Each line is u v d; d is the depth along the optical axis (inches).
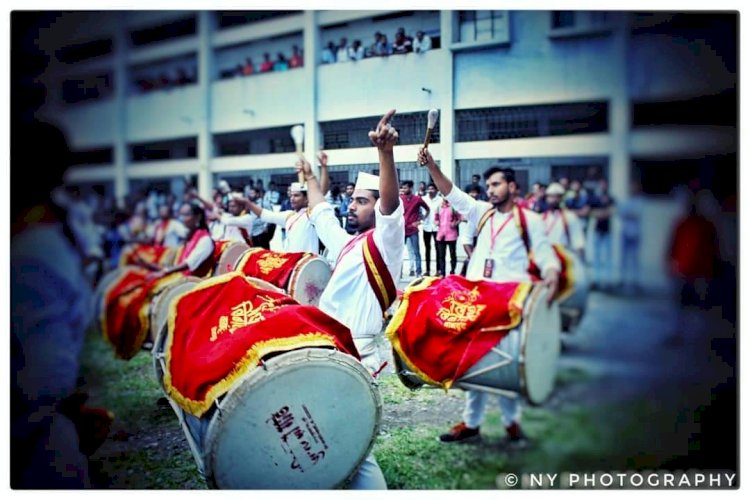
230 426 57.2
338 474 63.3
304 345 60.6
